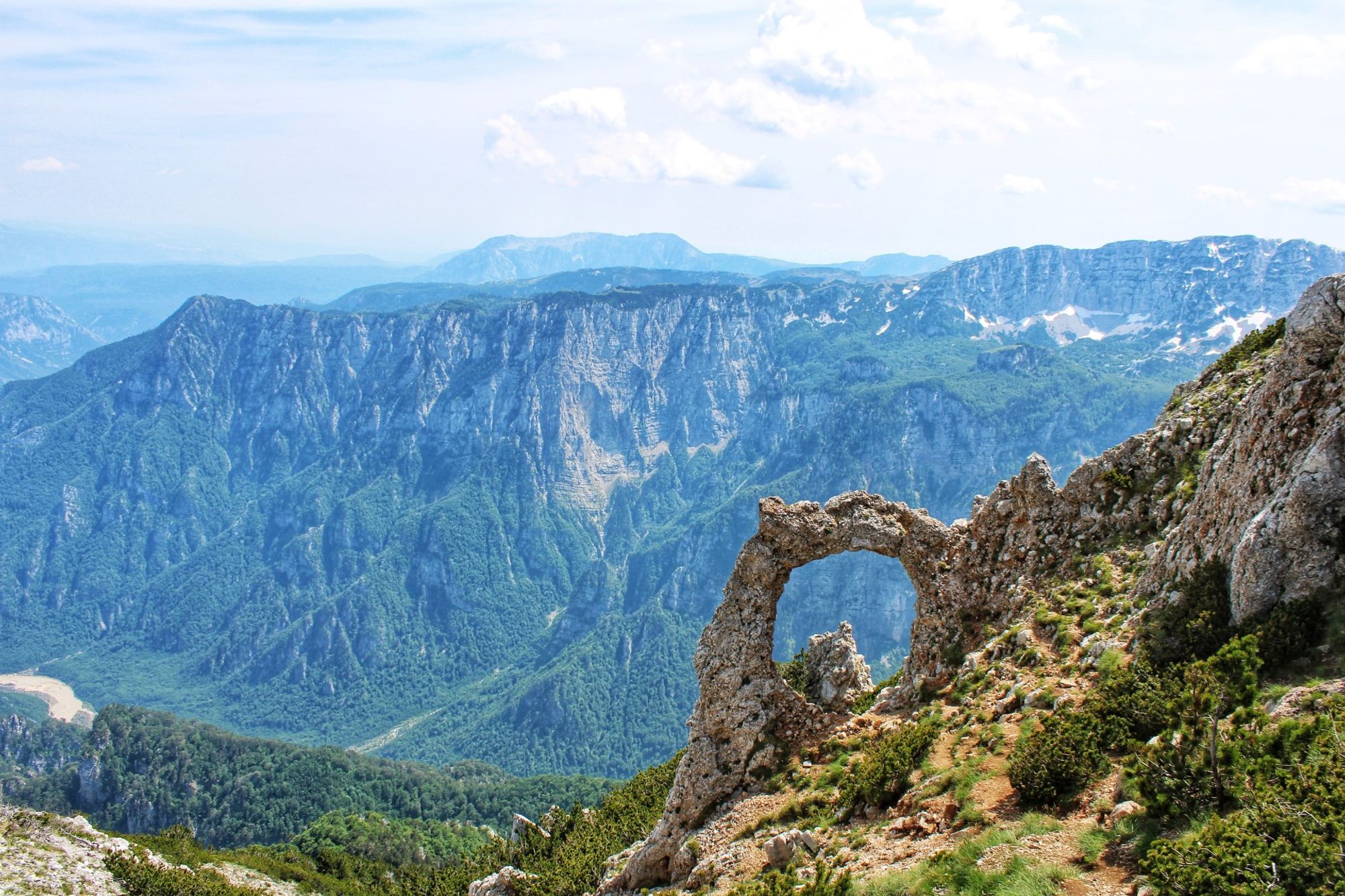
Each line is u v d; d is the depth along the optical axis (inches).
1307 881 791.1
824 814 1429.6
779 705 1697.8
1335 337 1311.5
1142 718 1157.7
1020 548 1828.2
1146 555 1615.4
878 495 1872.5
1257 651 1126.4
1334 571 1158.3
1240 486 1366.9
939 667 1770.4
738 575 1755.7
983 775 1236.5
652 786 3208.7
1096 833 1000.9
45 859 3341.5
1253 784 934.4
